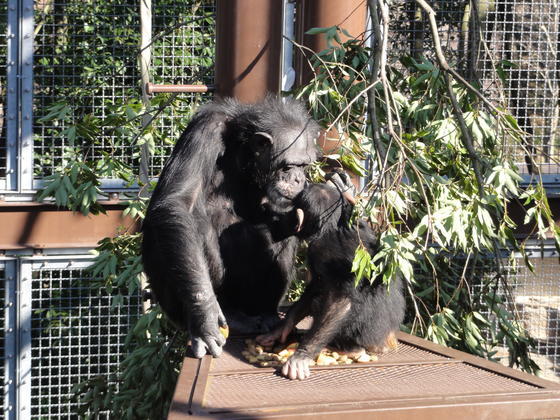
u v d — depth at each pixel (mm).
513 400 3906
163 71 8508
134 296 8703
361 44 6523
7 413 7996
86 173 6992
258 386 4141
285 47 7066
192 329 4703
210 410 3695
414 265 7883
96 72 8578
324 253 4812
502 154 6090
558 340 9117
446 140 6035
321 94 6117
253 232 5496
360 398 3898
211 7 9172
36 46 8344
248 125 5383
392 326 4934
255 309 5676
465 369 4527
